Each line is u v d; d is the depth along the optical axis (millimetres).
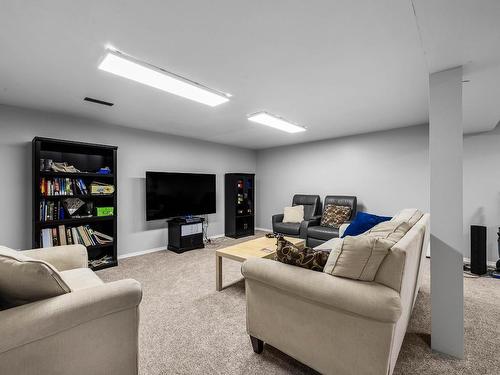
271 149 6035
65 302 1009
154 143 4301
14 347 894
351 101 2838
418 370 1463
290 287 1343
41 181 2912
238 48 1775
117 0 1300
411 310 1957
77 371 1043
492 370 1462
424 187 3883
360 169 4566
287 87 2449
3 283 1010
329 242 2863
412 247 1360
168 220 4375
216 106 2998
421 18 1253
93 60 1921
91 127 3555
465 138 3674
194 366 1498
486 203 3521
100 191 3357
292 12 1405
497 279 2916
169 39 1663
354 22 1491
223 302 2324
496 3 1120
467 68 1709
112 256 3490
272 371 1451
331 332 1262
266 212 6152
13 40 1646
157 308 2209
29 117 3039
